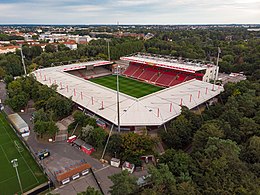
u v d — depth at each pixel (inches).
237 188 1408.7
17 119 3100.4
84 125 2760.8
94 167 2244.1
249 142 2001.7
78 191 1931.6
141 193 1531.7
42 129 2613.2
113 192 1496.1
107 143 2436.0
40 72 5036.9
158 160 2101.4
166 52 7480.3
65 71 5408.5
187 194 1381.6
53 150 2541.8
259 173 1617.9
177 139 2353.6
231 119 2460.6
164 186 1523.1
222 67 6003.9
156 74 5521.7
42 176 2132.1
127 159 2229.3
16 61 6112.2
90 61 6565.0
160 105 3110.2
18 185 2015.3
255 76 4419.3
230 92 3452.3
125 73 6097.4
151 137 2484.0
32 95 3794.3
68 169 2187.5
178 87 3880.4
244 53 6875.0
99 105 3152.1
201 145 2081.7
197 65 5078.7
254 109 2701.8
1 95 4448.8
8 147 2618.1
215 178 1530.5
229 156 1707.7
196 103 3223.4
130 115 2805.1
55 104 3171.8
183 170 1758.1
